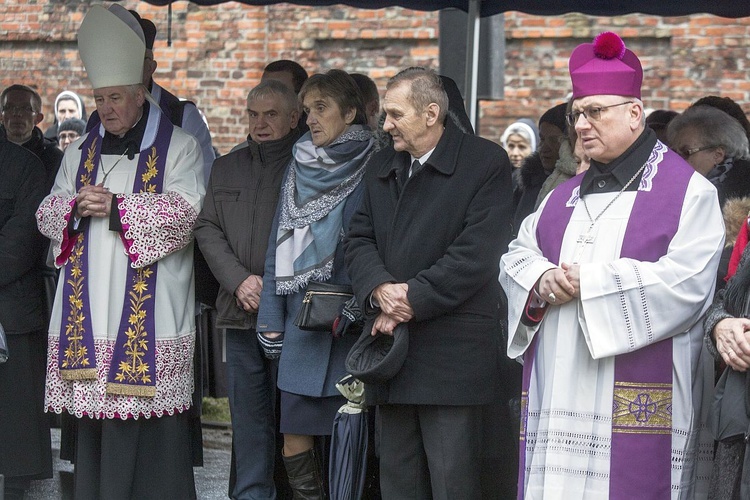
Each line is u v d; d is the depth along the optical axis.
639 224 4.79
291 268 6.02
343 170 6.03
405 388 5.39
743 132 6.02
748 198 5.32
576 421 4.80
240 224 6.30
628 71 4.80
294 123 6.50
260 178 6.34
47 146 8.19
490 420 5.67
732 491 4.59
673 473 4.78
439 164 5.43
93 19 6.28
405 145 5.45
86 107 14.05
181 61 14.04
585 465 4.77
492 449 5.67
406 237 5.43
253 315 6.28
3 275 6.73
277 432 6.65
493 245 5.38
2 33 14.23
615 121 4.81
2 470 6.89
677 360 4.77
